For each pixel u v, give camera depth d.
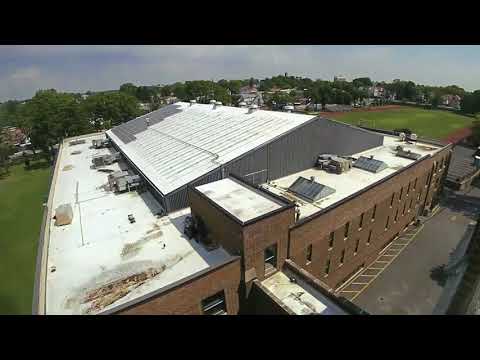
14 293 26.95
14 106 135.88
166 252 19.11
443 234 34.59
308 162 31.78
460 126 95.19
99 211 25.17
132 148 37.97
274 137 27.95
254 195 19.69
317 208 23.16
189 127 39.62
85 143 53.12
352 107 145.12
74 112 70.69
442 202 43.69
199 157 28.34
